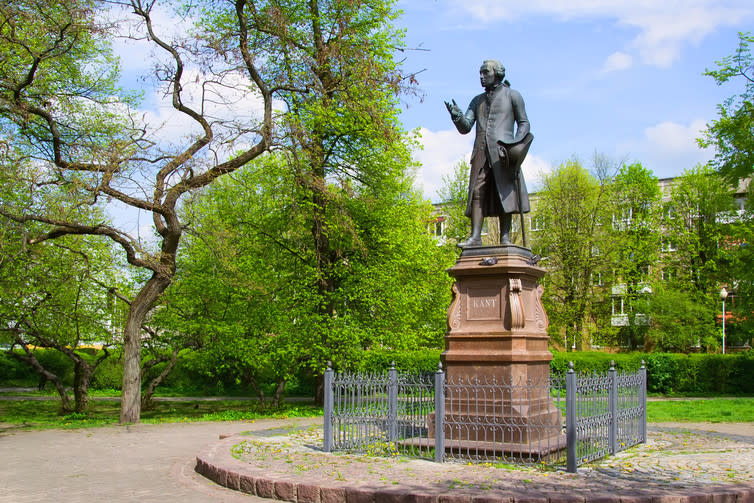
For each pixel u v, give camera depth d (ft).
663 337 125.39
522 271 33.76
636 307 125.49
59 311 70.38
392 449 33.88
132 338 60.59
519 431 30.04
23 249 52.44
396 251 75.87
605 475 27.30
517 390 32.35
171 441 46.57
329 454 33.83
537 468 28.68
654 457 32.30
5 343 74.49
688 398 96.84
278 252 76.95
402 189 78.69
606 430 33.01
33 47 57.36
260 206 75.82
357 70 61.82
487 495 23.16
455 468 28.94
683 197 134.82
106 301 73.36
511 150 35.47
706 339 125.18
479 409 32.83
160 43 57.88
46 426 57.98
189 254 75.00
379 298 71.97
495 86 37.19
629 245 122.42
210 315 73.05
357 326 70.85
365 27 72.28
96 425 58.70
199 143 58.44
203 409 79.41
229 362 76.38
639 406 38.45
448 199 128.06
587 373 32.12
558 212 120.57
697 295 129.08
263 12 62.34
